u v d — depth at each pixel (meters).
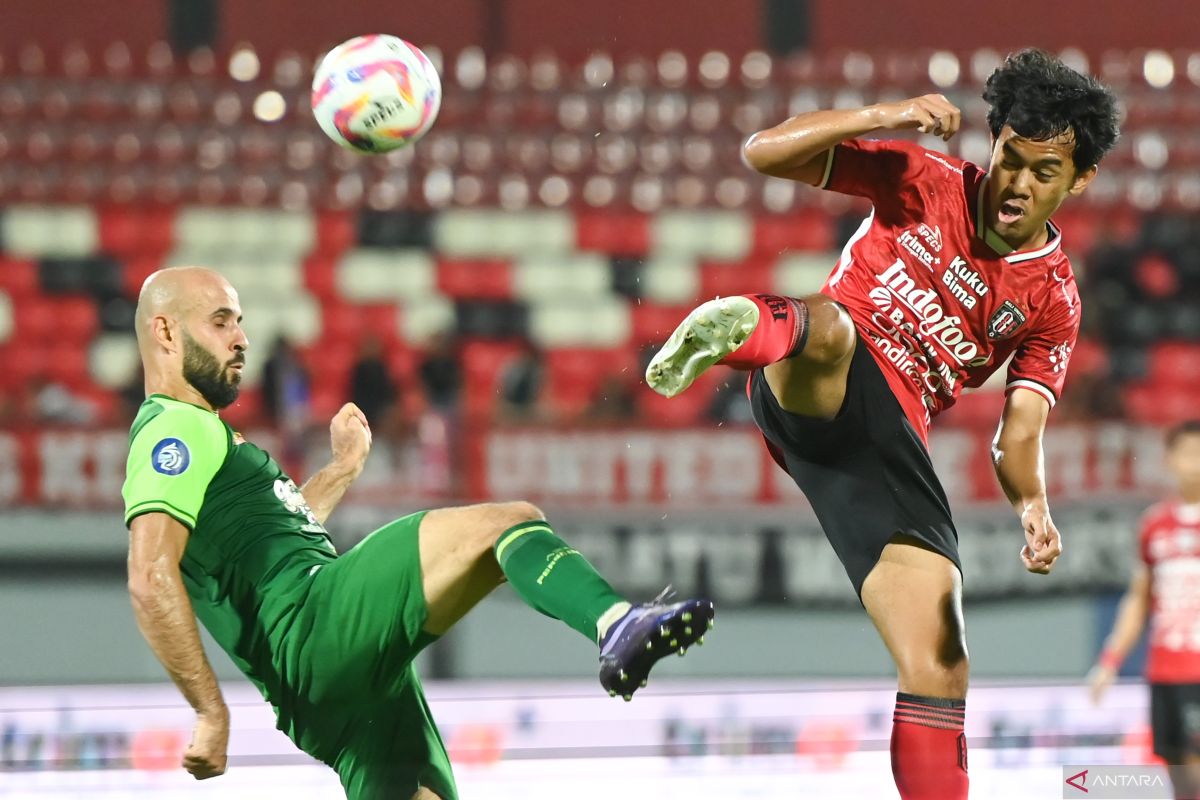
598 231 49.56
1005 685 23.14
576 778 14.92
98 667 28.20
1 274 47.53
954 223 11.93
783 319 11.09
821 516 12.56
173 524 10.95
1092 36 56.28
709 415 37.06
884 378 12.02
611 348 47.25
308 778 15.02
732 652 28.81
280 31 54.69
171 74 52.28
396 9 55.12
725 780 14.81
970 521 29.42
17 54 52.72
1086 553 29.39
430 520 11.36
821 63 53.78
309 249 49.00
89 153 50.28
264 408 37.31
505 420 33.06
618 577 29.47
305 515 11.95
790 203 49.91
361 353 38.53
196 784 14.85
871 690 20.98
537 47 55.72
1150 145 50.56
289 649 11.33
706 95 52.34
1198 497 20.64
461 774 15.19
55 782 15.01
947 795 11.40
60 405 39.97
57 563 28.38
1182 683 20.31
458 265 48.84
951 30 56.31
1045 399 12.65
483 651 28.00
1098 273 45.88
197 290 11.92
